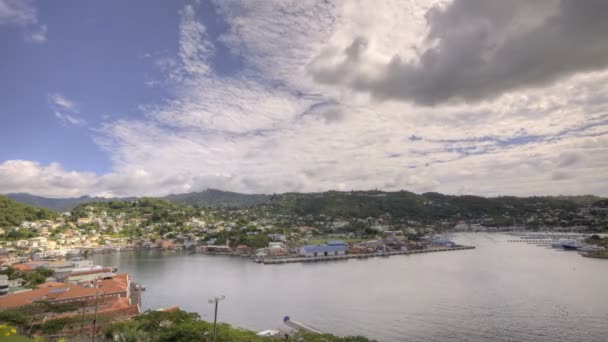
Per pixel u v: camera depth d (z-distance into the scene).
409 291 154.88
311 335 79.81
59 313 97.44
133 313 102.19
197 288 168.62
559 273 190.12
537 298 137.12
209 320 117.94
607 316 113.94
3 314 89.06
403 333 103.12
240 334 74.00
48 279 177.12
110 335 82.31
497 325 107.94
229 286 173.38
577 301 131.88
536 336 98.75
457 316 117.31
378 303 135.25
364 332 104.75
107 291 122.00
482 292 149.00
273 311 127.38
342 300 141.25
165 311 90.75
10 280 156.38
